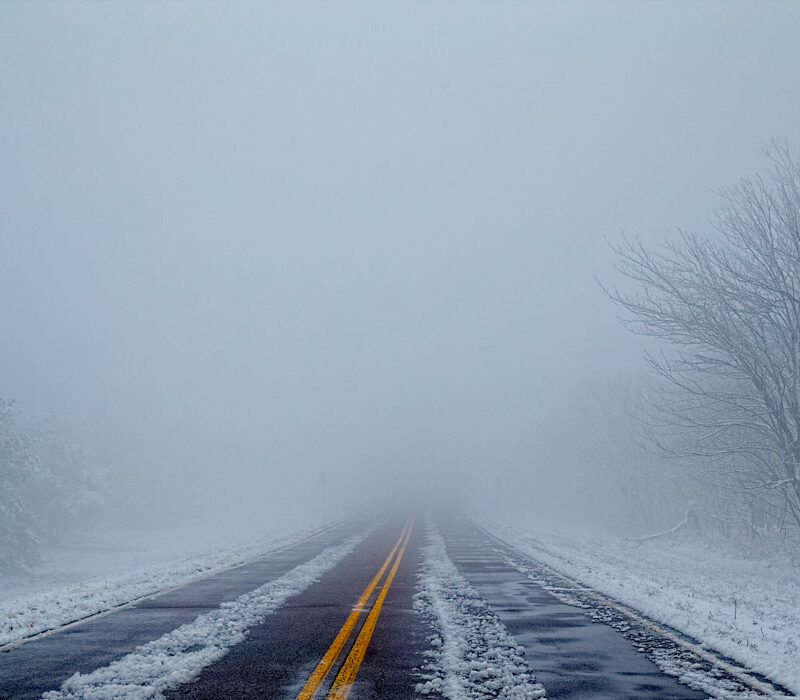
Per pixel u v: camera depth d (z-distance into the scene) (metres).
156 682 6.77
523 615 10.95
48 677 7.06
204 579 15.99
